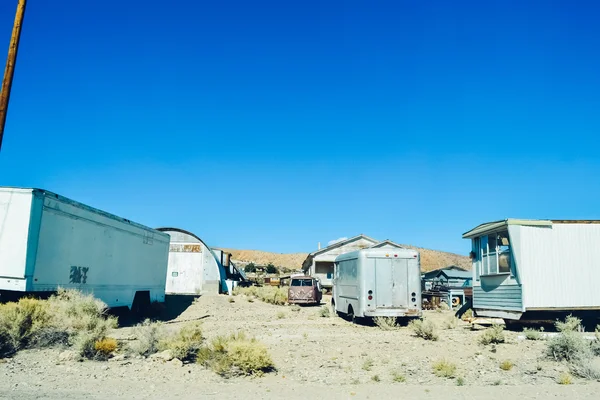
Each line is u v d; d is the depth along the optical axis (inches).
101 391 313.9
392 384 354.6
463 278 1752.0
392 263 767.7
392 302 757.9
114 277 759.1
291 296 1369.3
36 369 369.7
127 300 810.2
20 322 440.5
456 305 1360.7
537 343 559.8
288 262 5408.5
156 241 959.6
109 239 743.7
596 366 408.5
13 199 557.6
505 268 717.9
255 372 380.8
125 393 311.0
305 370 404.5
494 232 747.4
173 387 332.8
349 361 448.1
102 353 425.4
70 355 411.5
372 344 551.2
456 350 512.1
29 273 545.3
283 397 311.1
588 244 691.4
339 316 962.7
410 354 487.2
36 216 559.5
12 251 546.3
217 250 1886.1
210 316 960.3
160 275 983.6
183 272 1647.4
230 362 391.2
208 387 335.9
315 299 1382.9
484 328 729.0
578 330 601.6
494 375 389.7
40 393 301.9
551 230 687.1
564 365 430.0
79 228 653.3
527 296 667.4
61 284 605.9
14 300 561.6
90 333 450.3
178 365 401.7
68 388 318.3
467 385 353.1
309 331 694.5
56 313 501.7
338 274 945.5
